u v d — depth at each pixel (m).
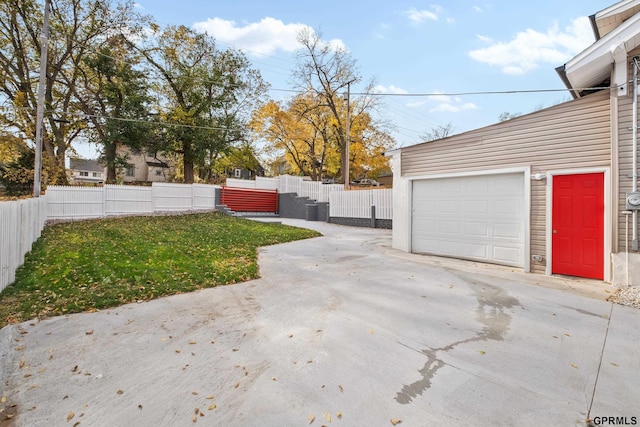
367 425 2.01
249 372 2.67
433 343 3.20
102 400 2.31
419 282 5.48
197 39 19.56
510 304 4.35
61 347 3.11
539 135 6.07
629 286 4.90
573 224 5.69
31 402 2.28
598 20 5.84
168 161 29.78
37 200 8.17
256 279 5.72
